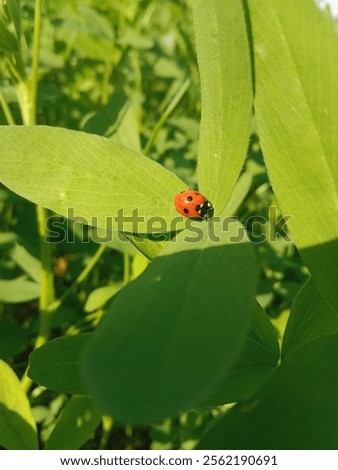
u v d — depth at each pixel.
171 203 0.13
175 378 0.09
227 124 0.11
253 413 0.10
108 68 0.35
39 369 0.13
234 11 0.10
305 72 0.11
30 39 0.36
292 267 0.28
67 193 0.12
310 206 0.11
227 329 0.09
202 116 0.12
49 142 0.12
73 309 0.27
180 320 0.09
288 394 0.10
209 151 0.12
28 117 0.22
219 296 0.09
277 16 0.11
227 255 0.10
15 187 0.12
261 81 0.11
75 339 0.13
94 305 0.23
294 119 0.11
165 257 0.10
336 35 0.10
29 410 0.15
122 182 0.12
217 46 0.11
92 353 0.09
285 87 0.11
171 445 0.24
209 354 0.09
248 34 0.11
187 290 0.09
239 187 0.23
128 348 0.09
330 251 0.11
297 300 0.13
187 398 0.08
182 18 0.45
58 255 0.32
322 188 0.11
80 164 0.12
